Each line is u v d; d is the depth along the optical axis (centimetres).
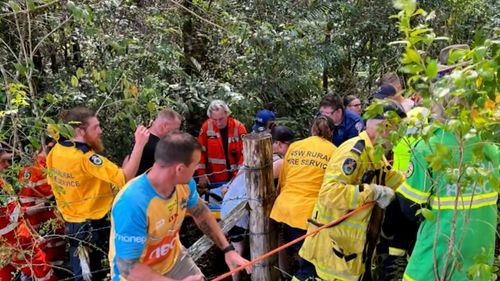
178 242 264
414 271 260
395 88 427
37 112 346
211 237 270
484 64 176
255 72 628
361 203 295
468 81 178
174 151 213
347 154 299
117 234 217
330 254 313
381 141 221
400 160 321
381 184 315
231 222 365
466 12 814
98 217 358
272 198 374
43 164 372
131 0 573
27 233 359
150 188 218
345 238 310
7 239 357
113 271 233
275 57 612
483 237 245
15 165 321
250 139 361
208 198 475
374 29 762
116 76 460
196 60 613
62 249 416
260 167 363
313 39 676
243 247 411
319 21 684
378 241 323
